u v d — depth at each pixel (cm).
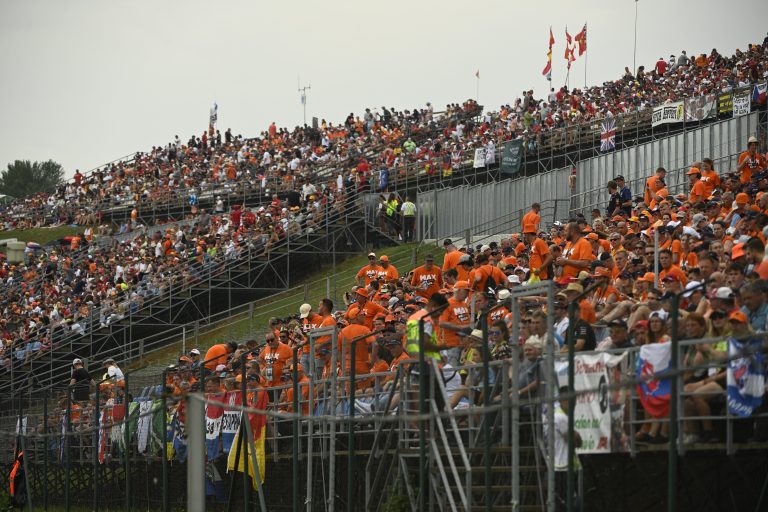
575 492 3328
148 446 5491
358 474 4284
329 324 4822
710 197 5769
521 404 2914
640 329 3272
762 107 7544
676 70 11356
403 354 4291
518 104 12481
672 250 4606
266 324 9450
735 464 2931
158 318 10862
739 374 2881
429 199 10312
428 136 13538
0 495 6638
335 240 11025
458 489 3500
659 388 3052
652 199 6181
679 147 7612
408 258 9856
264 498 4794
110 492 5834
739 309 3209
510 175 10631
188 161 16000
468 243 8669
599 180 8262
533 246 5116
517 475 3325
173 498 5231
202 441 3362
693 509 3059
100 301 11300
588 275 4194
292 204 11850
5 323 11831
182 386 5262
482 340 3516
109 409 5900
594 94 11881
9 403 6931
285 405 4766
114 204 15800
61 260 13488
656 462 3116
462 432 3862
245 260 10956
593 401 3200
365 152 13550
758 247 3550
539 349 3406
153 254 11975
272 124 15862
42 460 6475
